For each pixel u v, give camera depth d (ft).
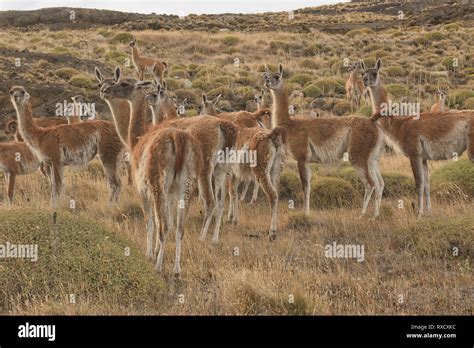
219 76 112.16
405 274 32.86
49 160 46.01
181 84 105.60
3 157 49.52
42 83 89.25
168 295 29.84
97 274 28.81
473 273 32.24
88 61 109.09
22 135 45.68
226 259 35.12
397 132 44.83
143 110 39.70
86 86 91.40
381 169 61.16
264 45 157.89
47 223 30.68
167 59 140.67
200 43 158.40
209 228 42.24
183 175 31.60
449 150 43.80
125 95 39.14
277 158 41.19
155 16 235.20
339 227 41.37
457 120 43.52
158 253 33.65
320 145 45.55
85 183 54.24
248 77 114.62
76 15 223.92
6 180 53.52
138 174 32.27
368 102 93.76
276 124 46.88
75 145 46.39
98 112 82.99
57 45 137.39
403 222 39.88
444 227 36.50
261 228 42.47
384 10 281.74
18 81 87.51
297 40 163.84
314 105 96.99
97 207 46.14
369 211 47.01
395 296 29.86
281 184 52.34
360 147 44.88
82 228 31.01
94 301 27.86
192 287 30.99
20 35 161.07
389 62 132.67
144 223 42.24
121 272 29.14
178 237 31.68
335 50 152.66
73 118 58.59
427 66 132.77
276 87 46.44
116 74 39.58
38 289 28.17
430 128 43.80
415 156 44.37
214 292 30.27
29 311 26.61
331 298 29.91
